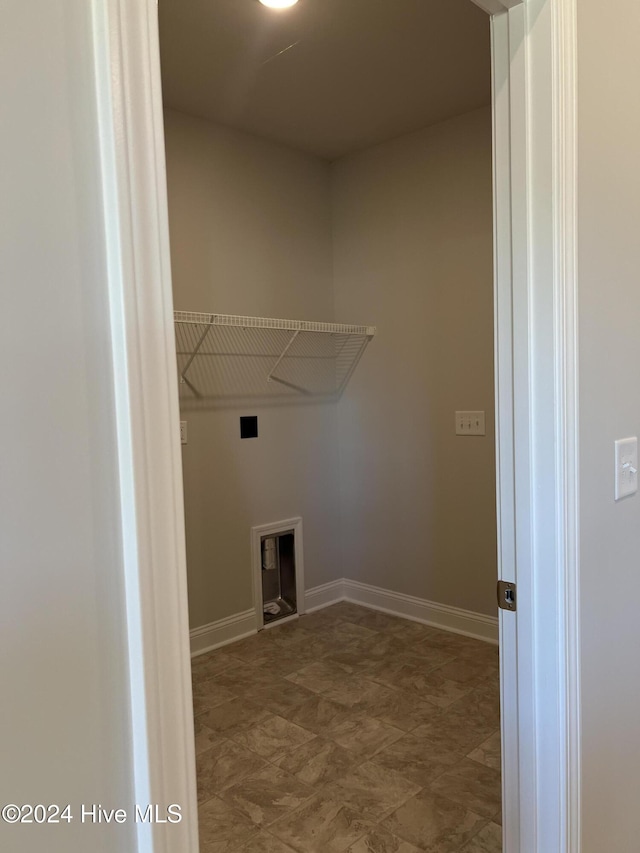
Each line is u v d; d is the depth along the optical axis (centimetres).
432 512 323
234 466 312
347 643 307
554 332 110
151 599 55
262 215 321
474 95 275
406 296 325
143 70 54
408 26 218
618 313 131
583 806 122
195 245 292
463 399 306
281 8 205
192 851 60
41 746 50
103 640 54
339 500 364
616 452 131
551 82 106
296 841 174
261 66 245
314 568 353
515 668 120
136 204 54
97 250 52
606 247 125
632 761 143
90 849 54
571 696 117
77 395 52
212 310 300
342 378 359
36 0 48
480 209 294
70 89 50
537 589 116
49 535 50
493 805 187
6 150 47
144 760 56
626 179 131
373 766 208
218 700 254
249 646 305
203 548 300
